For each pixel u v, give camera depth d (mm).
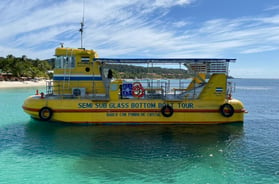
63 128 12984
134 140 11125
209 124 13750
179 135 11984
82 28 15008
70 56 14273
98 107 13336
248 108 25500
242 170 8062
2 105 25078
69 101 13359
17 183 7039
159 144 10633
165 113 13406
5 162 8555
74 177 7426
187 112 13562
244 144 10906
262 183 7188
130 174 7656
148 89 14195
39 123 14109
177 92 15977
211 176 7605
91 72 14398
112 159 8867
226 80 13773
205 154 9516
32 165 8297
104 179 7324
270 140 11633
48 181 7164
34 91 48875
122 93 13750
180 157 9133
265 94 49031
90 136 11672
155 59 13562
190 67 14242
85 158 8938
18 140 11148
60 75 14297
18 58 109062
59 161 8656
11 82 74625
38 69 108312
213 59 13562
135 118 13438
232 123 13867
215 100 13805
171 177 7500
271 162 8789
